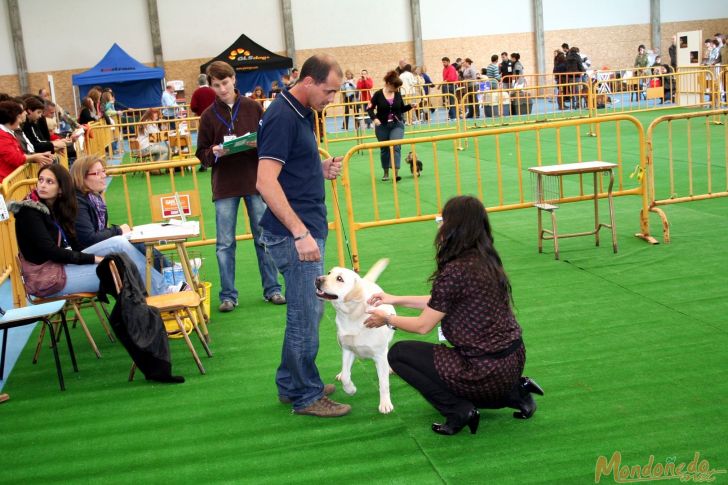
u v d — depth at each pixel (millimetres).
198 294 5531
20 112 8000
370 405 4336
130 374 4906
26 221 5211
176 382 4816
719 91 19656
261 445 3930
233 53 24594
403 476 3531
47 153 8289
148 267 5594
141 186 13719
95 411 4465
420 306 3996
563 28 30312
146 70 23578
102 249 5512
